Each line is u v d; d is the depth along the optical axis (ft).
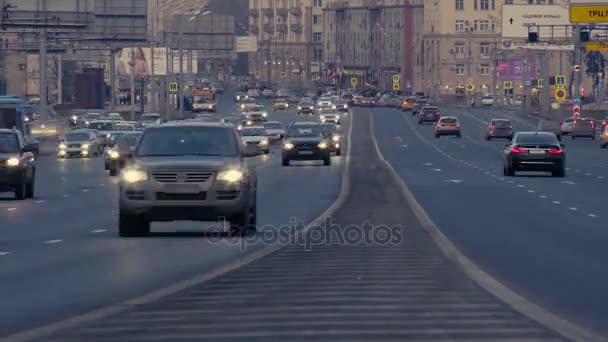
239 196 162.61
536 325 87.66
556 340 81.05
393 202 234.38
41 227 187.01
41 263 135.23
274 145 590.96
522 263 132.77
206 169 161.89
